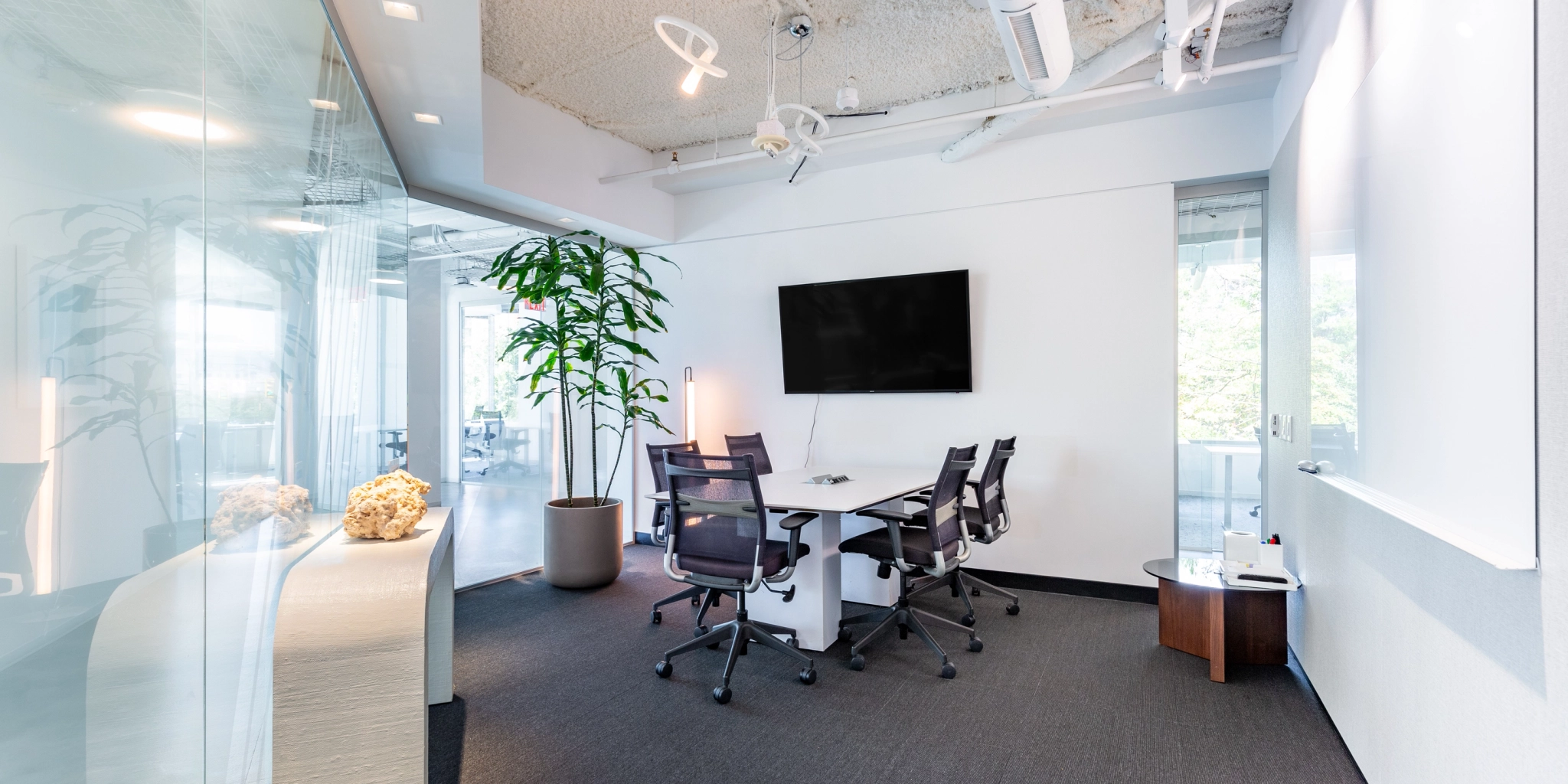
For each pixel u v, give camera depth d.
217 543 1.42
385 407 3.45
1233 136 4.17
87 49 0.99
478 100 3.12
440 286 4.54
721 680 3.13
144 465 1.13
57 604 0.92
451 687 2.91
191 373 1.30
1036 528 4.69
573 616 4.06
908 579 4.60
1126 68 3.75
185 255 1.27
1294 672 3.19
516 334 4.59
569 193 4.88
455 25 2.52
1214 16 2.92
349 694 1.72
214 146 1.41
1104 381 4.50
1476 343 1.51
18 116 0.86
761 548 3.03
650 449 4.06
